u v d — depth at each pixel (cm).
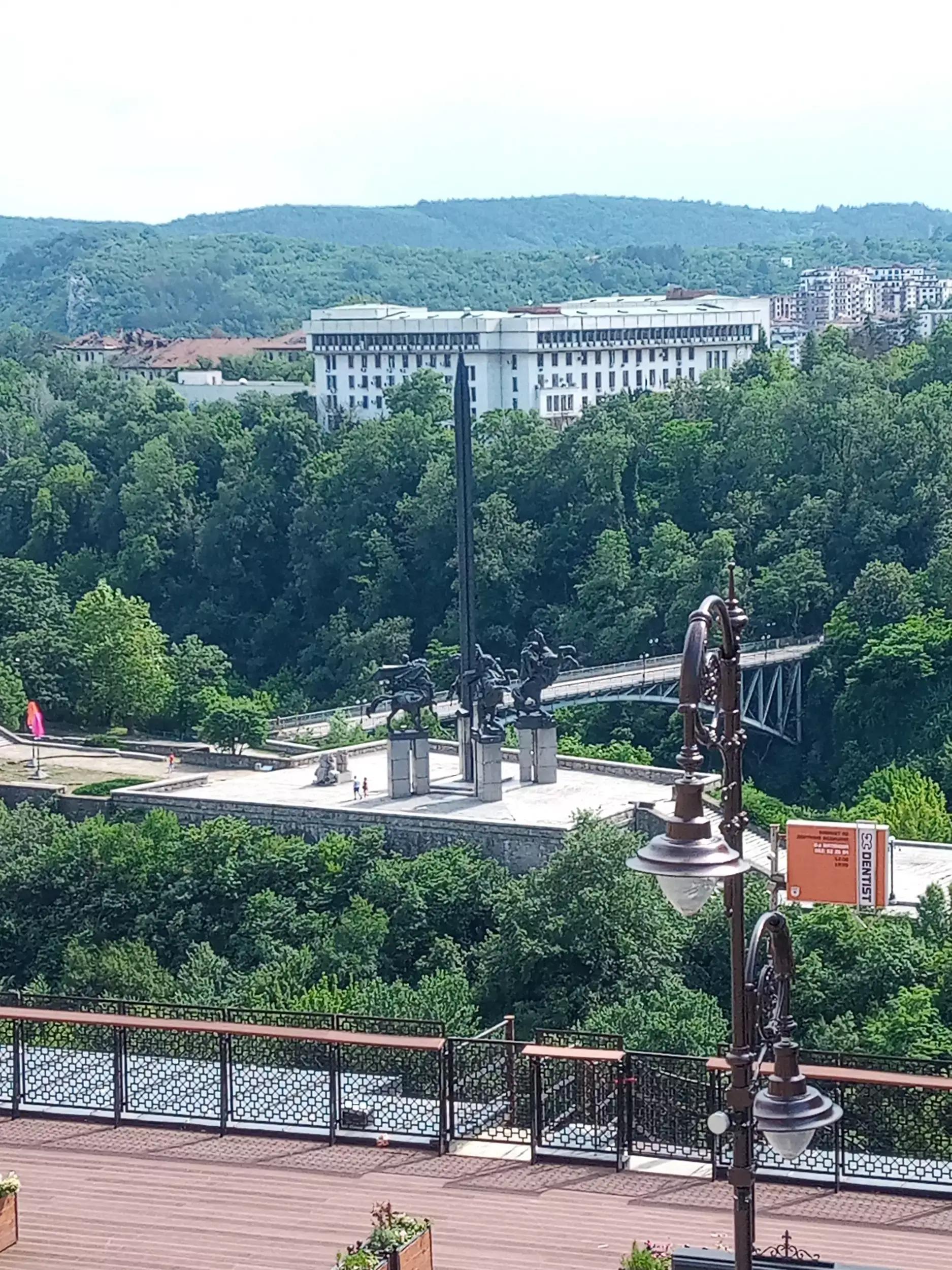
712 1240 2764
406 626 17100
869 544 15888
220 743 11488
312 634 18425
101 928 8144
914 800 9862
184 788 9312
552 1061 3131
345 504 18488
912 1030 5509
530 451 18112
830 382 17800
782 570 15675
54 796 9562
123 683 13825
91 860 8312
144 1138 3200
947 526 15412
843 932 6053
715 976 6675
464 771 9119
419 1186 2986
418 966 7325
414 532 17762
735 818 2027
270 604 19025
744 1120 2094
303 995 6353
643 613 15975
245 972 7488
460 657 9506
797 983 5888
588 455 17562
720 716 2030
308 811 8519
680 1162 3042
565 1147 3086
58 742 11894
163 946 8019
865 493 16262
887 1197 2902
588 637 16375
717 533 15938
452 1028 5409
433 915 7600
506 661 16900
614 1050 3162
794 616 15550
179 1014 4719
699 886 1991
